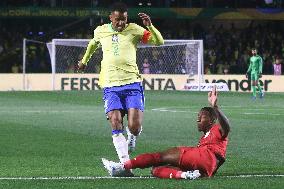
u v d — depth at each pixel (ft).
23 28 394.73
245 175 87.10
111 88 93.97
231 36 391.45
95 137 137.28
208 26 418.10
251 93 315.58
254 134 144.46
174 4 406.82
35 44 379.76
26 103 238.68
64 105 230.27
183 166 82.53
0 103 237.86
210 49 383.86
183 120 177.78
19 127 156.76
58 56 328.90
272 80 332.80
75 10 386.11
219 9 396.98
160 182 80.23
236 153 113.60
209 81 329.11
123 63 94.38
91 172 91.20
